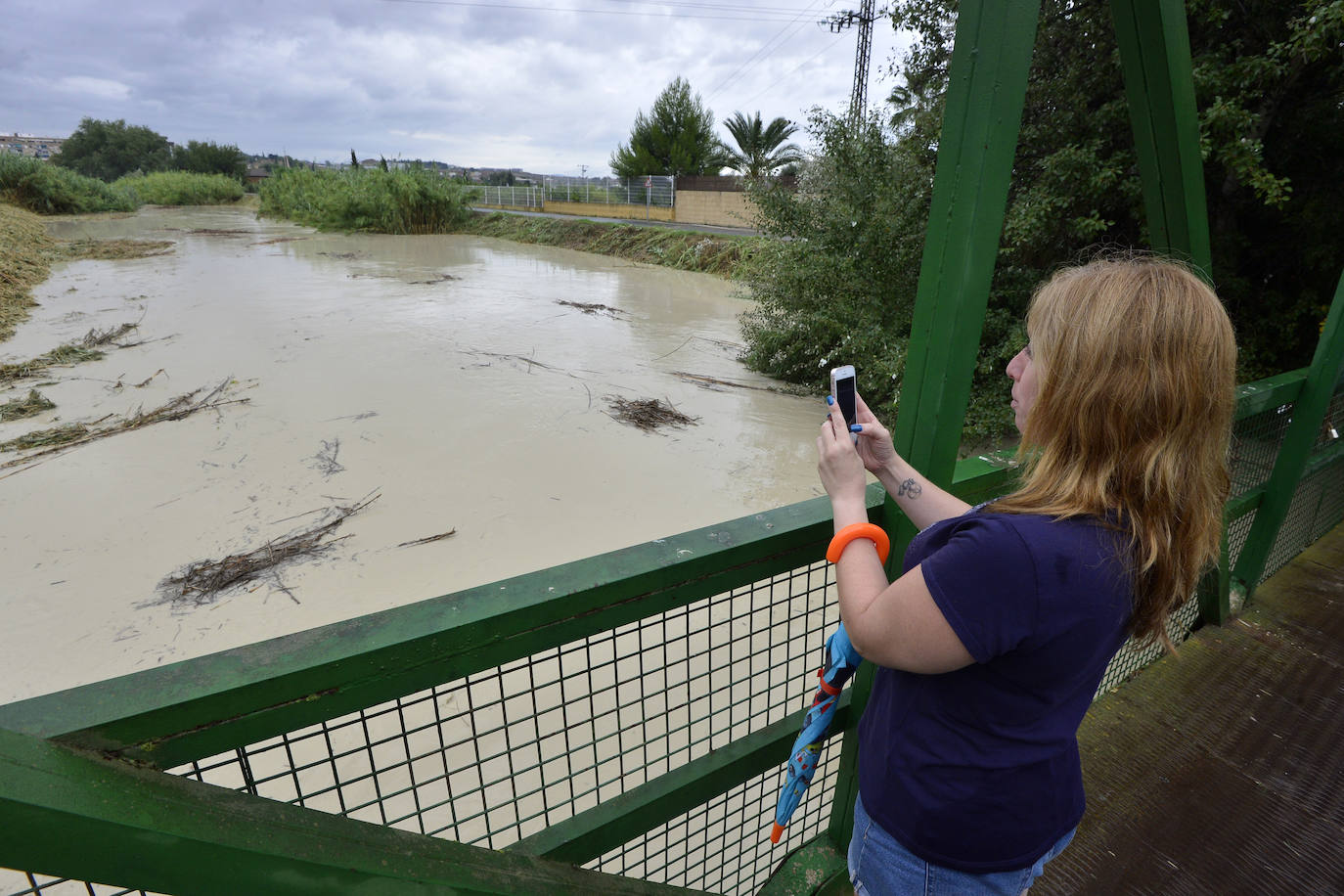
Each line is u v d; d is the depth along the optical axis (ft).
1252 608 9.00
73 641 12.25
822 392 28.27
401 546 15.37
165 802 2.15
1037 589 2.35
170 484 18.20
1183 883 5.67
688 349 35.22
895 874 3.05
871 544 2.94
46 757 2.03
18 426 22.31
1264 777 6.62
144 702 2.26
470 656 2.91
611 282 58.80
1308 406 8.05
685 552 3.53
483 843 8.09
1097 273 2.60
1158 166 5.34
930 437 3.77
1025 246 22.29
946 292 3.53
